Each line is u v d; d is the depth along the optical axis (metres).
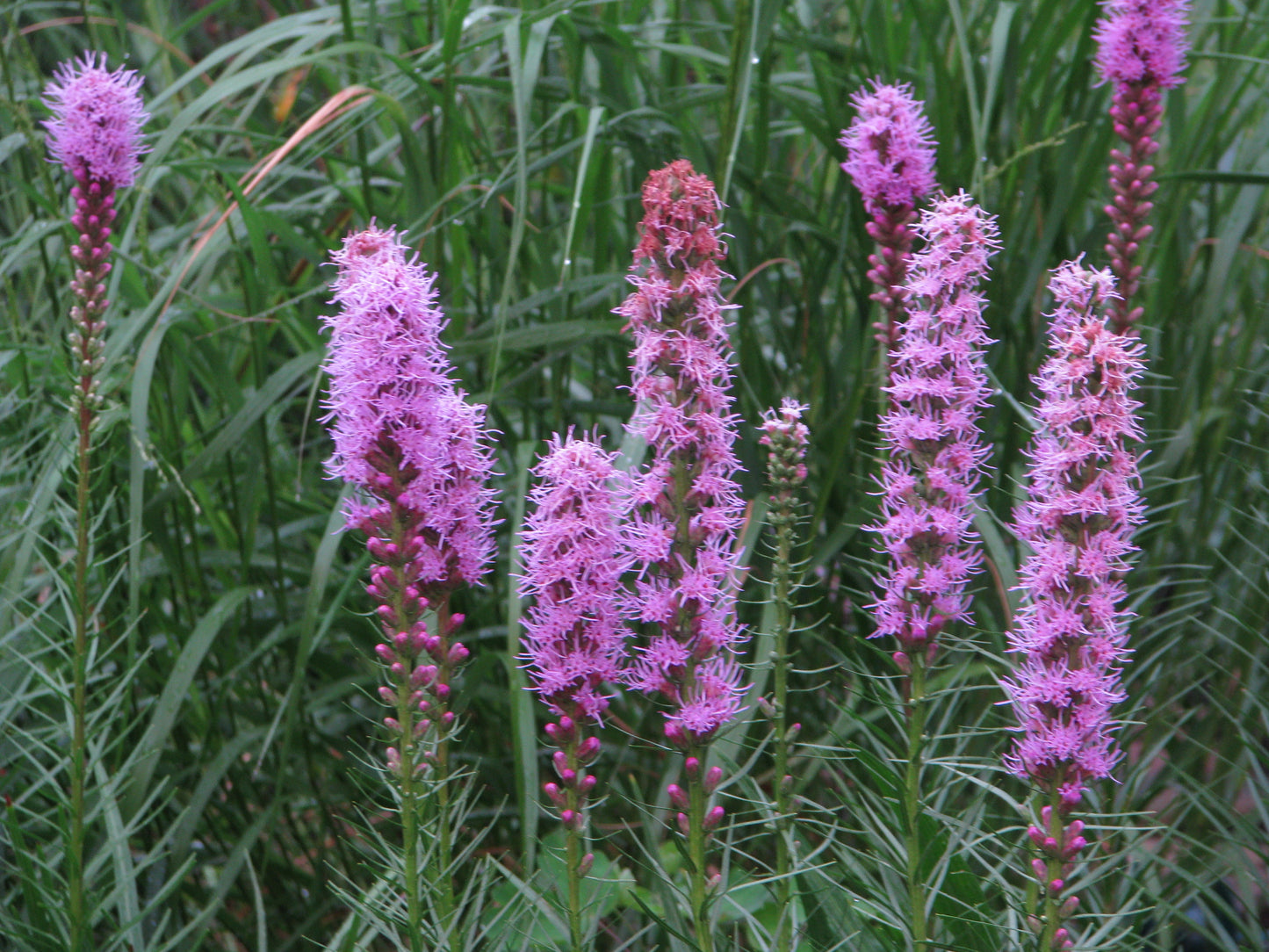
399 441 1.88
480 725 3.71
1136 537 3.30
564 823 1.92
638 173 3.58
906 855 2.09
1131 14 2.73
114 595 3.30
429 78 3.35
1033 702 1.90
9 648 2.56
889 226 2.52
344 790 3.47
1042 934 1.96
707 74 3.90
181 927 3.04
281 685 3.56
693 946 1.94
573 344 3.38
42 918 2.45
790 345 3.63
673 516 1.86
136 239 3.74
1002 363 3.24
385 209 3.69
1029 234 3.46
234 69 3.25
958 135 3.56
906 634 2.03
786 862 2.20
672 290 1.82
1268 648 3.12
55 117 2.54
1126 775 2.78
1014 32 3.22
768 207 3.64
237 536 3.53
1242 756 3.04
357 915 2.17
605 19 3.45
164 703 2.83
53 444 2.94
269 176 3.50
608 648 1.87
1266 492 3.02
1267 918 3.04
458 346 3.17
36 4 3.88
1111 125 3.30
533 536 1.84
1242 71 3.83
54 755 2.51
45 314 3.99
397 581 1.98
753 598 3.36
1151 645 3.20
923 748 2.20
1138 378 3.30
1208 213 3.69
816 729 3.36
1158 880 2.97
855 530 3.30
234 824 3.36
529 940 2.11
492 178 3.39
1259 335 3.58
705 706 1.88
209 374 3.68
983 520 2.79
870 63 3.45
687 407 1.85
